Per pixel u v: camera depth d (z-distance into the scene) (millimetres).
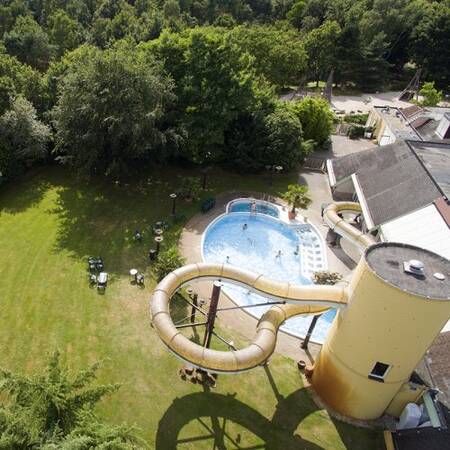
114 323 27797
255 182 49594
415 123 62062
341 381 22656
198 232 38938
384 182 41062
